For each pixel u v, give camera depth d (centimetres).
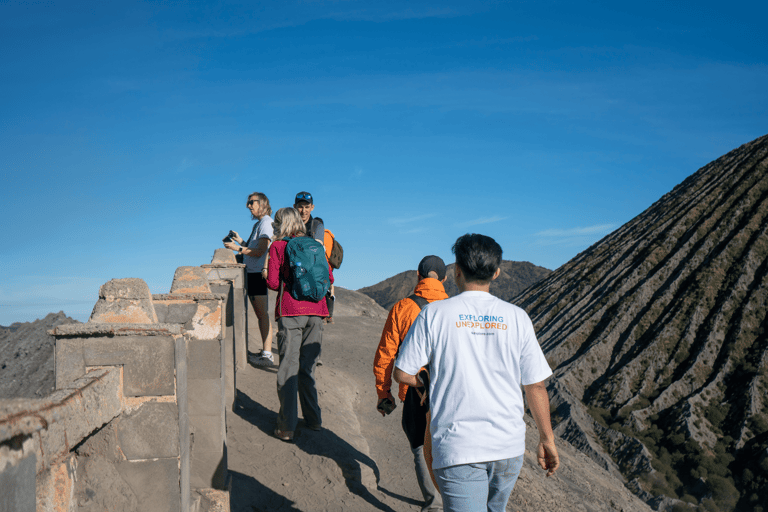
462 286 216
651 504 6831
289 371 408
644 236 15325
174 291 327
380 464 455
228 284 455
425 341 201
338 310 1488
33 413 124
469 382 194
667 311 11744
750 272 11606
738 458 7781
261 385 537
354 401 635
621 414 9338
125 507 205
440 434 195
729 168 15888
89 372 198
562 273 16488
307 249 401
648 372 10288
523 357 202
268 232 586
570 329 12581
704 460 7669
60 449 143
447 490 192
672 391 9538
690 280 12350
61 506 151
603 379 10562
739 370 9556
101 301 224
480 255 208
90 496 200
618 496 1177
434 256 329
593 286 14300
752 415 8238
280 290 415
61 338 207
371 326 1217
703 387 9388
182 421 220
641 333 11438
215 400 309
